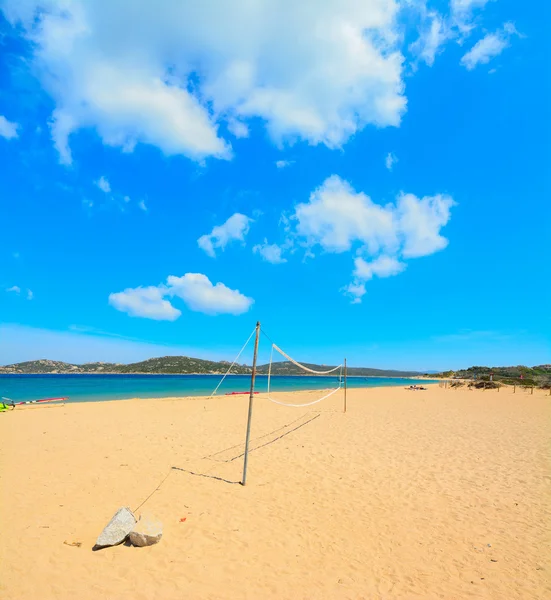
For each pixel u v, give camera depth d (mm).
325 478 7180
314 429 12461
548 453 9531
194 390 33000
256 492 6336
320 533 5016
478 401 25234
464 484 7062
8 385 38375
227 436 10836
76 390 31297
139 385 40031
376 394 31422
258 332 6957
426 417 16078
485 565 4359
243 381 55906
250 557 4371
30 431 10938
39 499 5715
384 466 8109
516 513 5797
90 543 4523
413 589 3883
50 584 3721
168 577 3922
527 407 21266
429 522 5445
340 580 3996
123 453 8477
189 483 6609
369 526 5266
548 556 4574
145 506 5590
